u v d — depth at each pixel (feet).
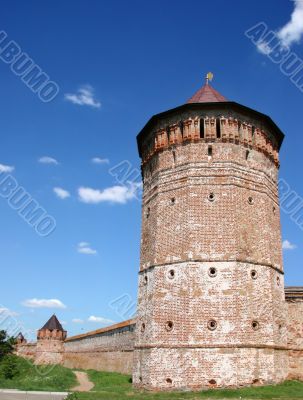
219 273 106.22
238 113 120.26
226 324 102.37
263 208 116.98
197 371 99.71
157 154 124.98
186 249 109.19
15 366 202.69
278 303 113.09
